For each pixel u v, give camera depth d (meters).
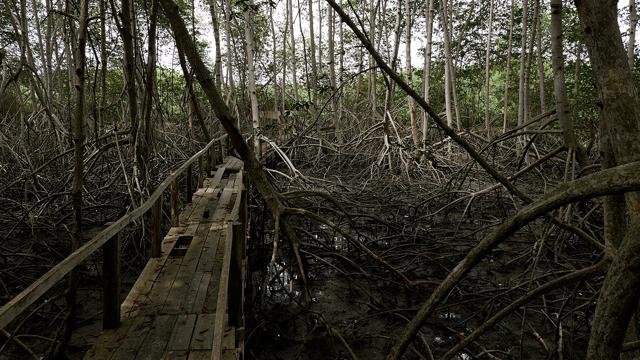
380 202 9.39
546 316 4.13
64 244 6.36
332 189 10.24
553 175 10.89
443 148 12.56
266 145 12.12
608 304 1.07
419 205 7.97
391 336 4.18
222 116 2.93
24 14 12.46
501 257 6.26
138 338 2.55
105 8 5.38
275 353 3.95
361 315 4.64
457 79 20.19
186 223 4.93
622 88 1.80
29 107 16.34
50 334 4.20
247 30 10.77
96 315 4.50
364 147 13.11
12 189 8.87
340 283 5.44
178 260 3.79
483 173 10.68
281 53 23.19
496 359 3.48
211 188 7.02
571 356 3.79
